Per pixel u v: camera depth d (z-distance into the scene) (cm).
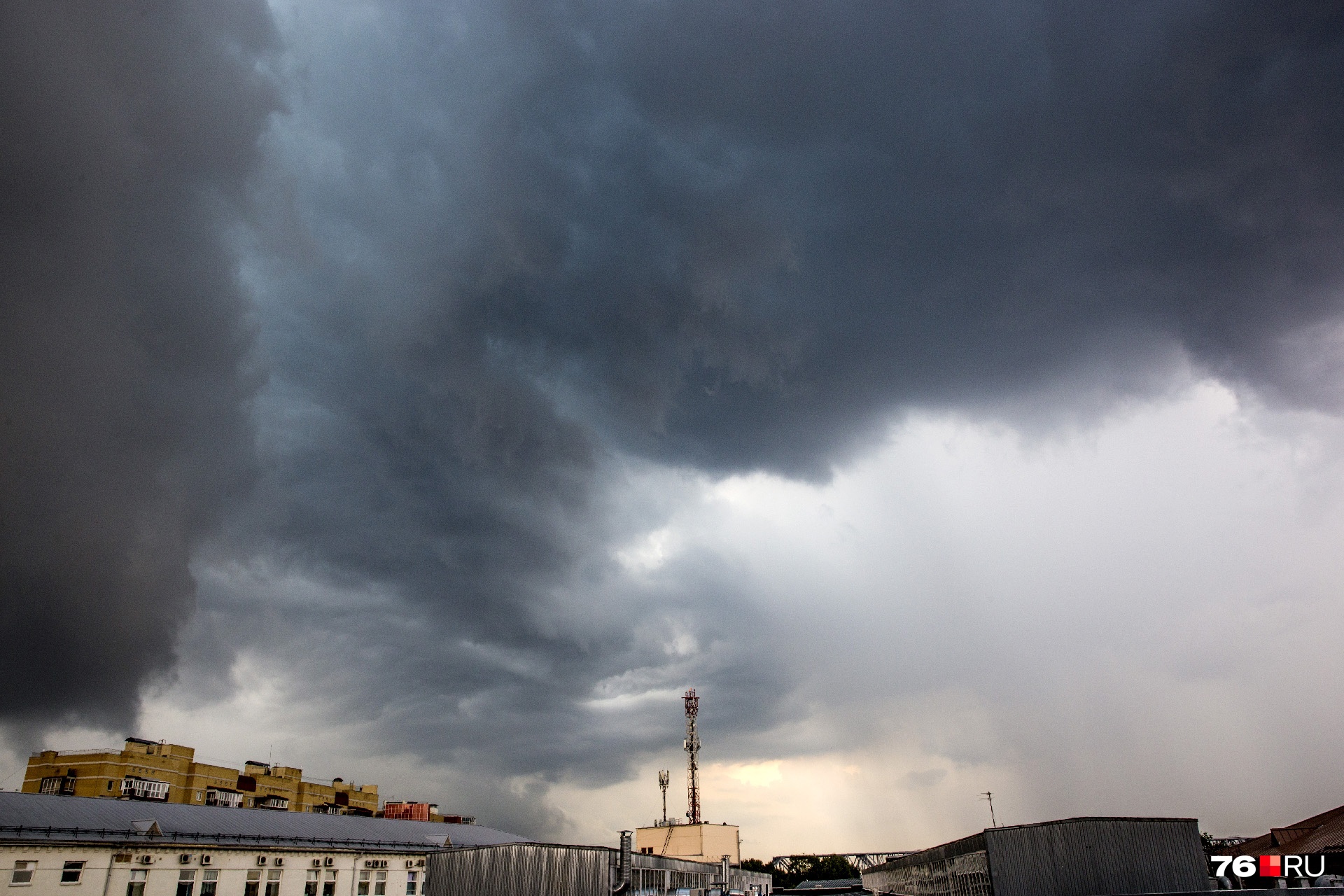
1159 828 4722
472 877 5862
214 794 10650
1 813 5903
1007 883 4644
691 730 14762
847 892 11862
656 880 6581
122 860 6131
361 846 8238
